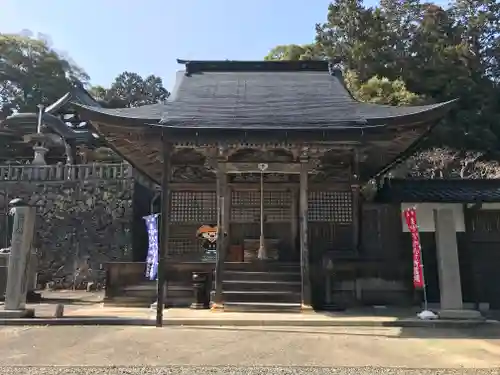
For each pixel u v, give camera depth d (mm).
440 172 26234
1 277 14719
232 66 15844
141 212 22328
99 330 9023
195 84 14422
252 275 12742
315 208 14750
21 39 41125
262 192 14102
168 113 11609
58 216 22062
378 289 13117
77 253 21453
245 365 6258
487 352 7172
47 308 12852
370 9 37375
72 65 51344
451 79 35719
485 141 31078
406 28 40562
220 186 12023
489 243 13656
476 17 44156
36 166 22828
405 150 13633
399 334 8766
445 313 10023
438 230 10750
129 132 11117
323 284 12672
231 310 11414
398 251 13586
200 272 12805
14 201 10945
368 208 14055
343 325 9711
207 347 7438
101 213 21734
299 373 5844
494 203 13617
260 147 11531
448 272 10453
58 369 6020
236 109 12078
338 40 37812
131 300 13078
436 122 11414
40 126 26922
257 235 15414
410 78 35094
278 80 14859
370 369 6059
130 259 20891
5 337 8289
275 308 11391
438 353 7078
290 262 14008
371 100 27391
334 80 14758
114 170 22109
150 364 6305
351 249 14102
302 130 10602
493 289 13461
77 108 10953
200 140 10625
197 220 15094
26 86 40219
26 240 10742
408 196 13789
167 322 9797
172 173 15383
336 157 14320
